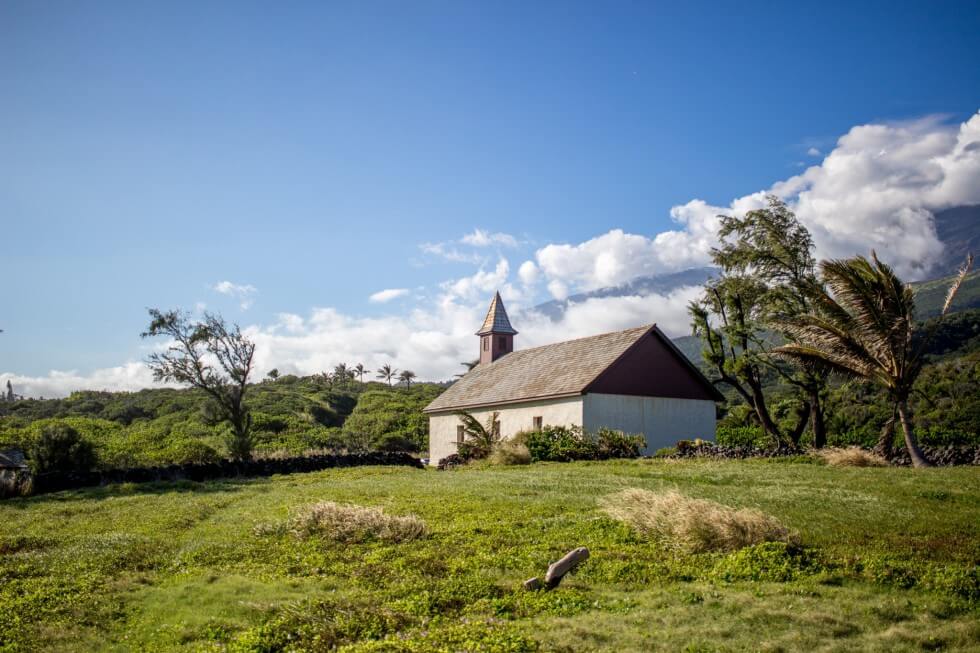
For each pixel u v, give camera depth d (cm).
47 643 885
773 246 3391
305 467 3020
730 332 3494
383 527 1364
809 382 3344
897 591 955
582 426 3225
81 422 4969
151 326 3559
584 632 834
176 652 845
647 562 1120
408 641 809
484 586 1022
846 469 2058
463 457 3209
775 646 782
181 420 5403
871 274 2255
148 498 2098
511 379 4091
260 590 1052
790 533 1171
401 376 10288
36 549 1386
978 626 824
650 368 3500
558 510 1526
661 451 2848
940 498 1491
